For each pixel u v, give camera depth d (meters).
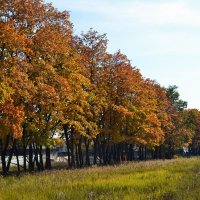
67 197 12.07
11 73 25.66
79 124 35.84
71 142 42.03
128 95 46.84
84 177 18.16
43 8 31.02
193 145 117.81
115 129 47.16
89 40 41.72
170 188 13.70
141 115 50.56
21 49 26.41
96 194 12.81
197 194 12.27
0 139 33.72
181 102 95.62
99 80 42.16
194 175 18.39
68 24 34.03
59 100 31.44
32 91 27.00
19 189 14.12
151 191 13.55
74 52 36.22
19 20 28.58
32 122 30.92
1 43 25.16
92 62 41.56
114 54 44.81
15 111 25.34
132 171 22.20
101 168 25.30
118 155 60.66
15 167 52.97
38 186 14.77
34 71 29.05
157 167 24.80
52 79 30.56
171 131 79.25
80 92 35.03
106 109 45.44
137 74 50.94
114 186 14.45
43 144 33.19
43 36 29.67
